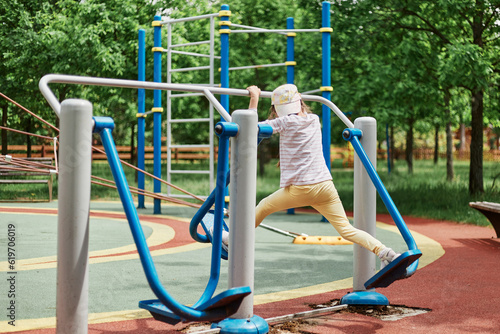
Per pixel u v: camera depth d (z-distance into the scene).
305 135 4.02
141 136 13.50
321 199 4.05
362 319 4.12
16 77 18.94
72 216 2.72
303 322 4.01
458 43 12.77
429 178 25.09
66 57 17.89
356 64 15.38
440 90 14.90
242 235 3.49
